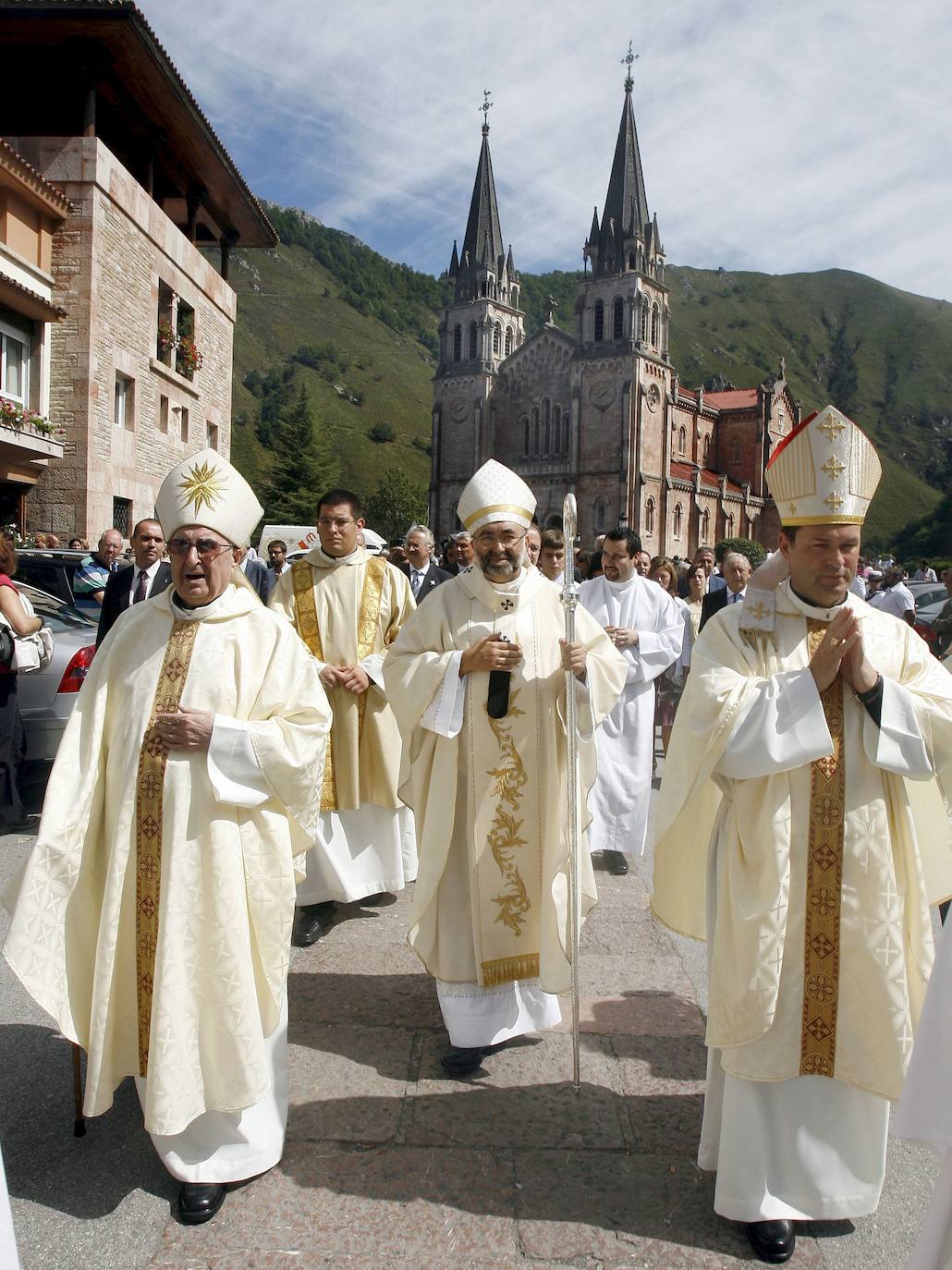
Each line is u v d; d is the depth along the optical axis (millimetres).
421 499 84500
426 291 179000
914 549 88188
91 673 2885
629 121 59812
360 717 4859
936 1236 2002
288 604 5043
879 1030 2479
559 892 3508
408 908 5141
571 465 59688
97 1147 2912
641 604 6246
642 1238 2562
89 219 18094
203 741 2650
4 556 5773
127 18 16891
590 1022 3828
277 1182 2766
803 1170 2527
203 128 21031
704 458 71312
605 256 59406
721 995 2566
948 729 2521
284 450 76125
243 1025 2604
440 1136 3010
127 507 20266
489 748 3559
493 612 3703
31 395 17969
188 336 23656
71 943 2695
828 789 2547
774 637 2725
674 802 2695
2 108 20203
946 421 154000
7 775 5660
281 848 2812
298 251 167500
